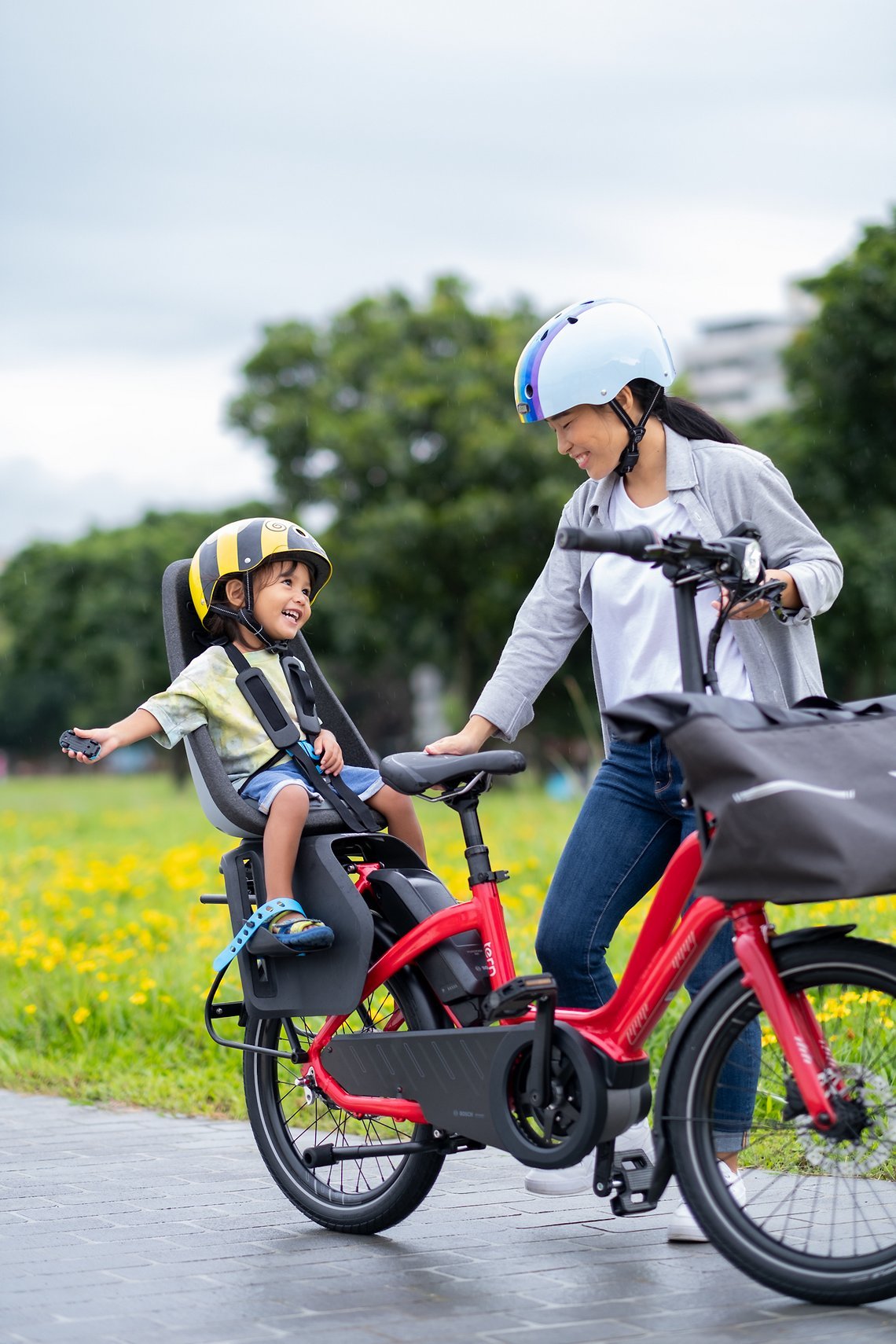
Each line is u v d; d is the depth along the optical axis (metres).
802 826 4.09
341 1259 5.23
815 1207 4.84
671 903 4.81
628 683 5.48
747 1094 4.89
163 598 6.00
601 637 5.60
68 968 10.63
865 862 4.05
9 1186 6.35
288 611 5.99
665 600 5.39
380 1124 6.11
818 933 4.52
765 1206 4.92
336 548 42.00
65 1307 4.69
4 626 62.78
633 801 5.48
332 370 44.47
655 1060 7.58
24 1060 9.05
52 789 50.25
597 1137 4.76
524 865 13.84
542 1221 5.71
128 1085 8.40
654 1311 4.56
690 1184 4.69
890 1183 4.63
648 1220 5.69
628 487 5.59
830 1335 4.27
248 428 46.00
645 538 4.52
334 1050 5.54
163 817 26.34
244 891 5.69
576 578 5.82
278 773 5.70
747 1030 4.90
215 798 5.59
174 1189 6.29
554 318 5.46
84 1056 9.02
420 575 41.16
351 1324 4.50
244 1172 6.61
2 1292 4.86
